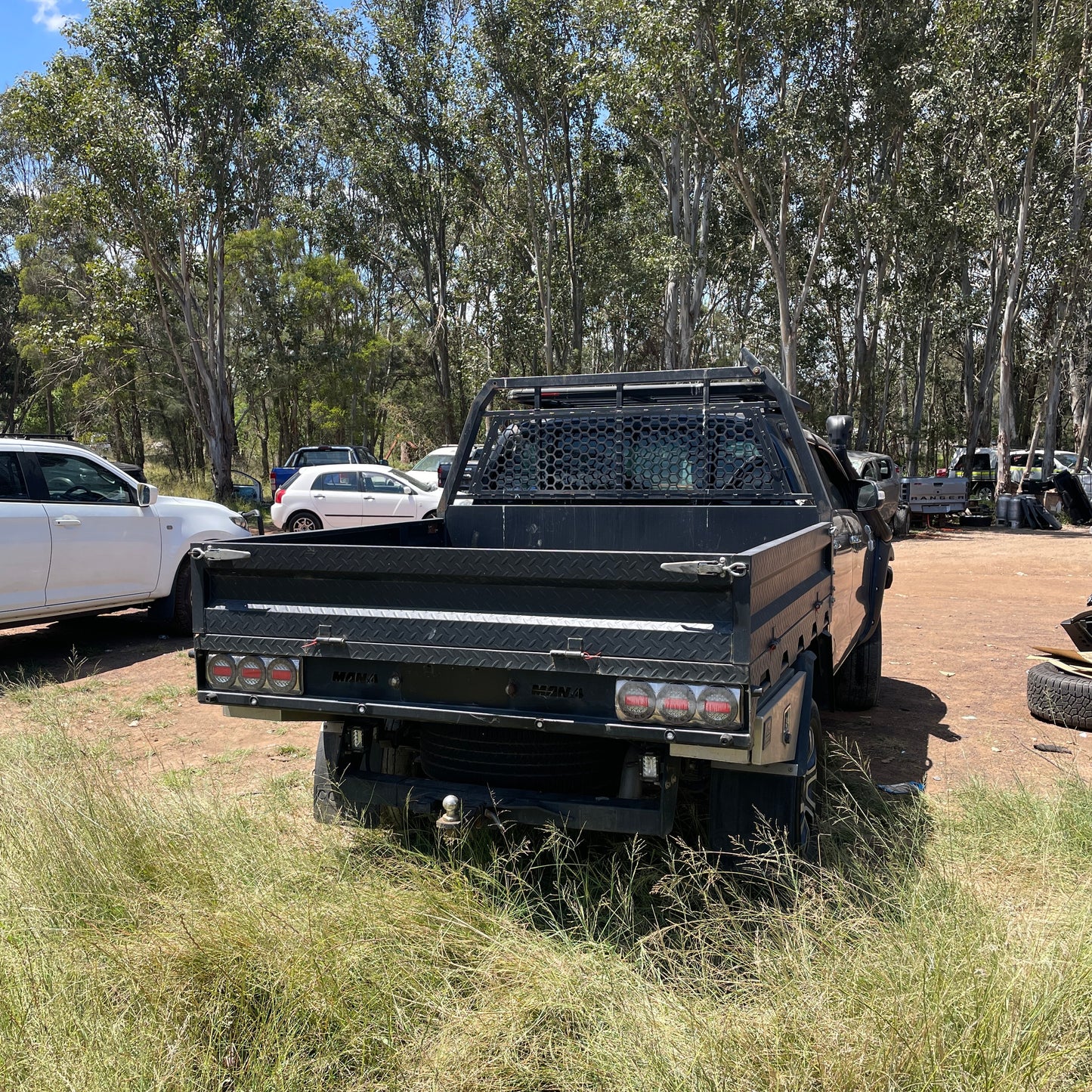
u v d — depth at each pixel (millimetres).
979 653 8633
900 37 23359
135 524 8828
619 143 34312
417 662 3287
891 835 4047
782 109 24281
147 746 5934
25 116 25859
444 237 39062
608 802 3428
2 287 43469
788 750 3422
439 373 40844
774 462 4867
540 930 3293
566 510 5145
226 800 4586
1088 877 3619
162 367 38062
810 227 34469
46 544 7965
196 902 3227
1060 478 26062
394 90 35094
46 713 6383
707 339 44969
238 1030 2699
